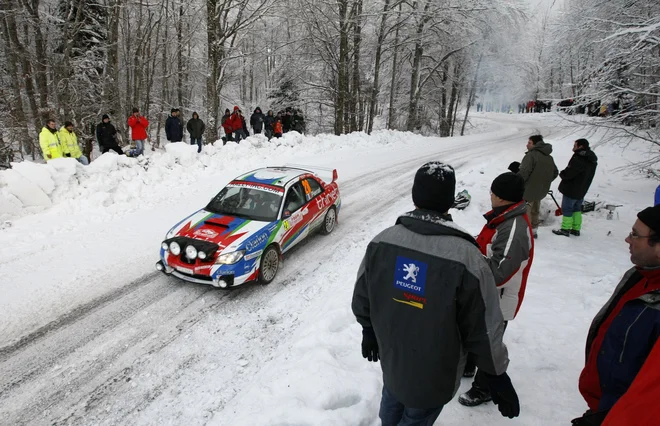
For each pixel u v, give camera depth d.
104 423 3.37
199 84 30.36
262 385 3.67
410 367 2.07
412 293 1.98
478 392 3.27
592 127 9.20
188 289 5.55
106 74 17.67
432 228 2.00
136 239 7.12
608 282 5.19
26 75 15.84
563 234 7.30
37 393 3.65
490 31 27.27
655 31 7.85
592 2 10.25
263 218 6.11
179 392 3.72
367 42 25.38
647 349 1.76
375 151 18.17
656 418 1.39
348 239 7.57
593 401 2.19
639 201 9.24
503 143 22.44
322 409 3.27
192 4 20.88
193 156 11.98
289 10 21.20
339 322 4.69
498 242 2.99
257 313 5.03
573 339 4.07
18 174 7.96
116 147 12.09
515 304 3.17
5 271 5.78
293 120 23.67
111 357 4.15
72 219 7.83
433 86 34.00
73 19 16.25
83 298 5.21
